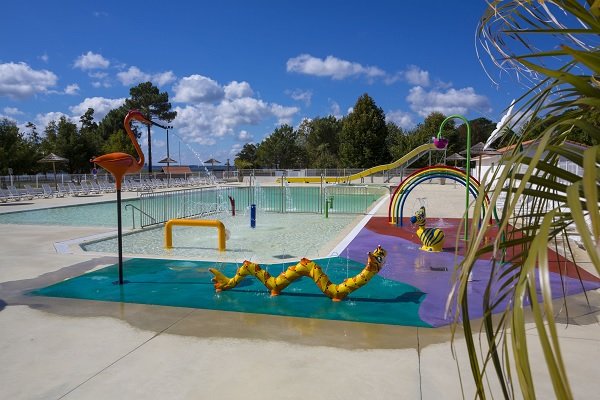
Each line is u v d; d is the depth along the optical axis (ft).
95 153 182.91
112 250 34.27
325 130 236.63
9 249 32.65
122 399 11.53
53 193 87.25
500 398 11.30
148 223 50.67
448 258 29.27
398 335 15.70
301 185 129.90
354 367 13.16
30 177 109.81
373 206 66.28
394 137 209.87
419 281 23.34
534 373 12.51
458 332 15.87
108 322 17.26
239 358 13.88
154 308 18.92
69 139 175.32
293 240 39.06
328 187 108.06
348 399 11.37
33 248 33.12
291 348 14.62
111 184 104.42
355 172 153.17
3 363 13.70
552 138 5.05
